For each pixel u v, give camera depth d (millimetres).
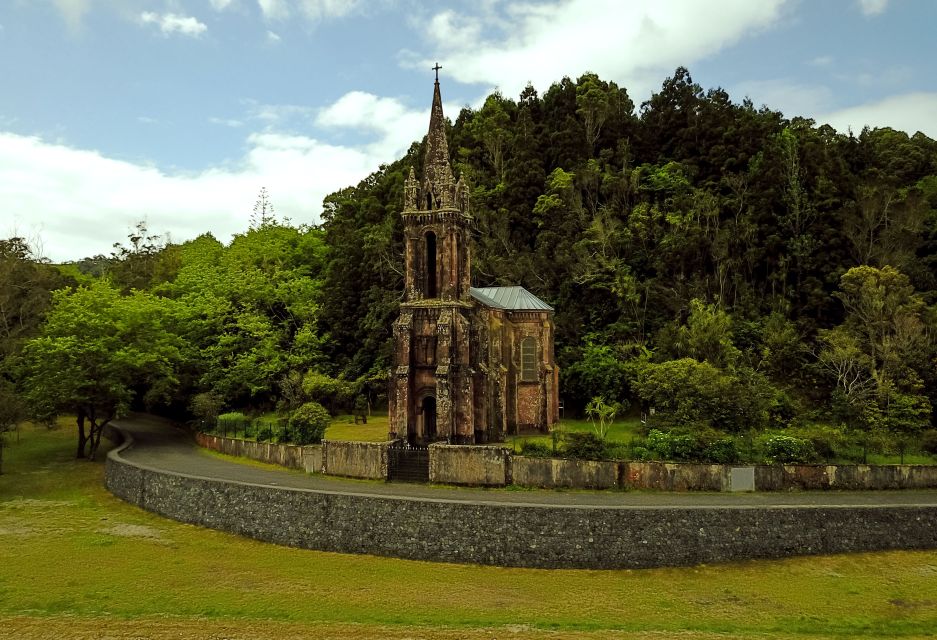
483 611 30344
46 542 39906
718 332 71438
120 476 50938
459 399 56469
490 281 93812
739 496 41719
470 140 124938
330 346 90312
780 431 54656
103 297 63781
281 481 46219
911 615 30156
